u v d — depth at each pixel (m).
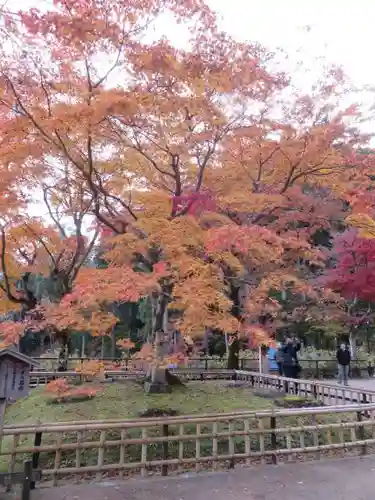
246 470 6.37
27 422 9.00
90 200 9.34
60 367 13.21
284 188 9.09
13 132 6.44
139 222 7.41
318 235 21.16
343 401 10.30
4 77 6.02
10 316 14.25
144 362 9.27
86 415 9.07
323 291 15.23
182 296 7.11
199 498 5.27
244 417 6.75
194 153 8.05
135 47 5.85
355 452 7.44
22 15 5.30
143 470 6.13
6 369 5.75
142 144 7.48
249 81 6.69
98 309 7.84
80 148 7.68
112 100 5.91
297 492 5.48
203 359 17.92
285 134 8.13
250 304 9.84
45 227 9.49
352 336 19.94
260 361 15.22
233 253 8.18
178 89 6.36
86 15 5.40
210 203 8.02
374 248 14.80
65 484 5.79
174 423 6.39
